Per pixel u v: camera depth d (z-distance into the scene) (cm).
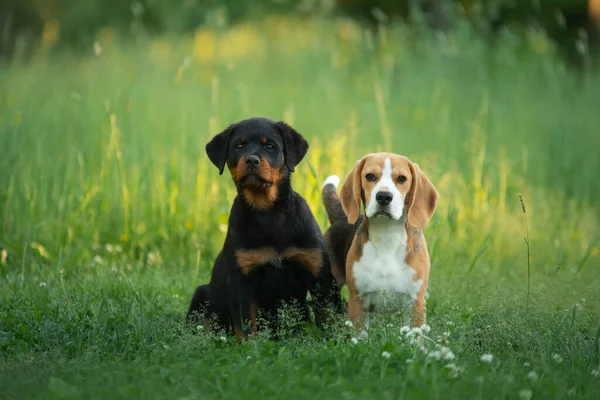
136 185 1351
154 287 1048
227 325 954
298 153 927
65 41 3228
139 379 659
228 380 654
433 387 618
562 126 1938
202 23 2764
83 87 1861
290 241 890
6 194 1303
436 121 1823
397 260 841
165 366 705
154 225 1316
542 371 706
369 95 1953
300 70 2209
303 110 1791
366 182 840
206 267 1212
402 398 594
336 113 1777
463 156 1619
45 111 1670
